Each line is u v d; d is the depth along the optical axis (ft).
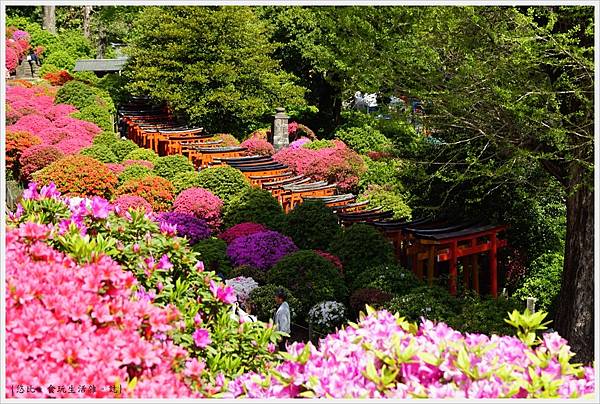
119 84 95.66
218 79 78.07
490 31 21.08
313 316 28.86
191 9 79.20
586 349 23.99
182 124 81.76
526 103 21.61
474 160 23.40
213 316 13.99
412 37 22.65
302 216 36.88
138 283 13.08
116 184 45.73
